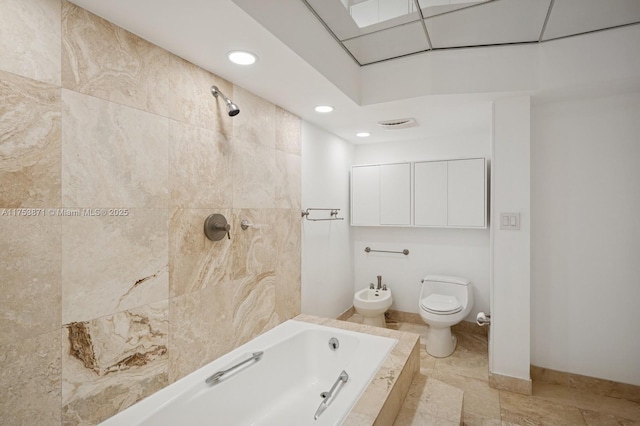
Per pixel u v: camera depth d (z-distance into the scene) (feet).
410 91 7.38
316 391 6.58
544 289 7.95
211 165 5.86
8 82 3.31
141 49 4.64
